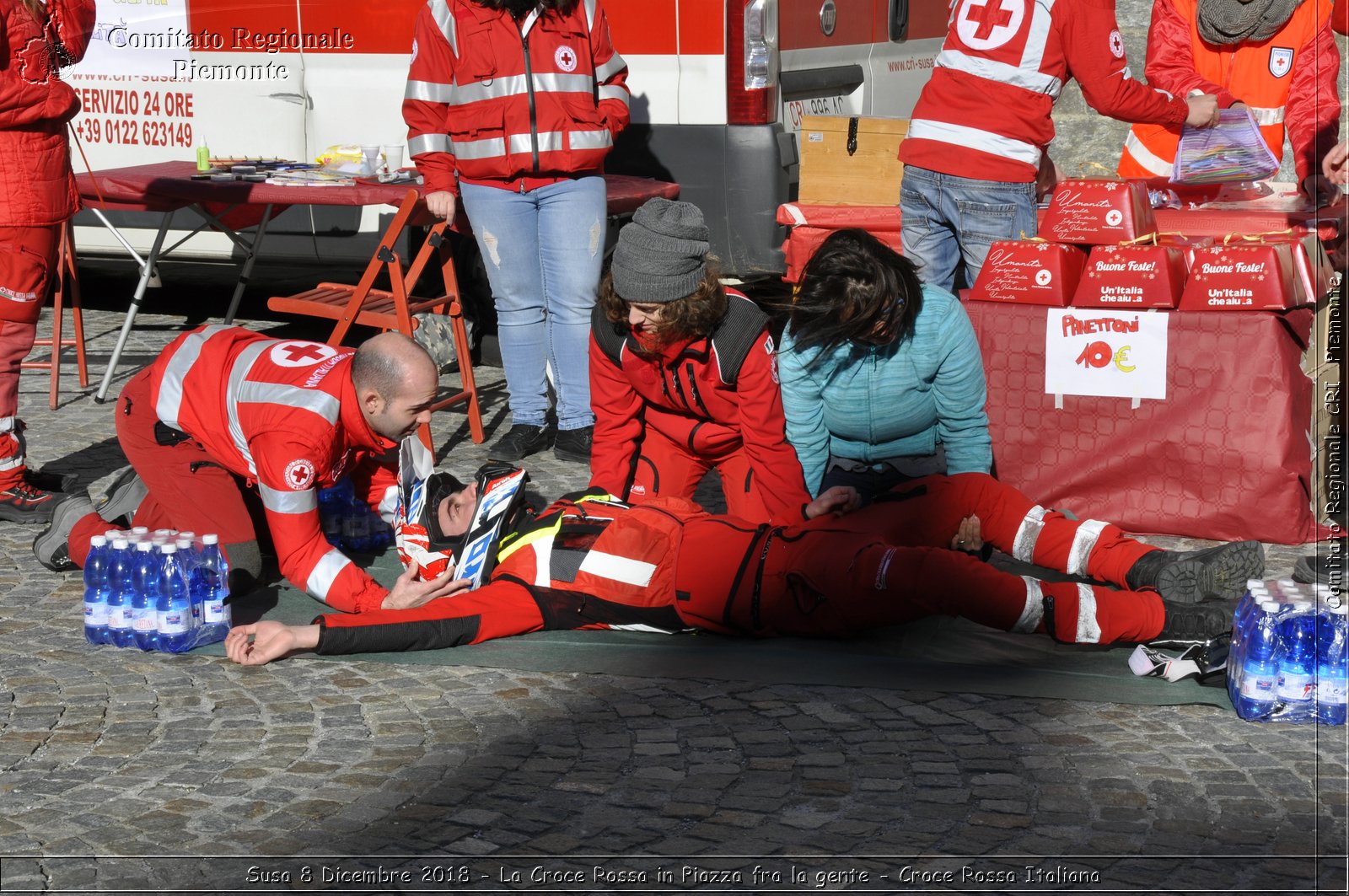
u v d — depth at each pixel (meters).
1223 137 5.40
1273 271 4.69
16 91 5.01
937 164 5.25
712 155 7.24
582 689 3.80
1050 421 5.04
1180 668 3.77
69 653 4.06
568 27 5.71
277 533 4.15
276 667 3.95
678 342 4.29
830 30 7.79
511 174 5.78
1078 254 5.05
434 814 3.14
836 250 4.22
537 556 4.17
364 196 6.22
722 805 3.17
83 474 5.80
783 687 3.79
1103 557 4.19
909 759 3.38
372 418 4.11
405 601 4.12
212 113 7.87
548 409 6.30
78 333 7.13
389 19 7.55
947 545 4.29
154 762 3.39
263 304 9.12
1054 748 3.42
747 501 4.63
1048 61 5.07
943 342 4.37
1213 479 4.86
